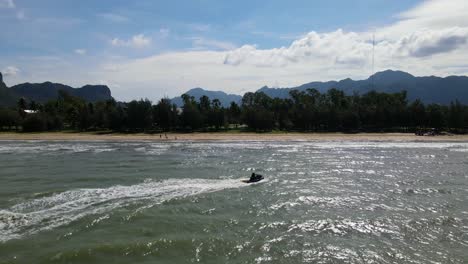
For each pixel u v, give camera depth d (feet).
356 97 558.56
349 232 77.46
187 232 76.18
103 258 64.18
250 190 115.34
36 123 443.73
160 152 228.63
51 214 87.35
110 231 76.38
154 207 93.81
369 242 72.02
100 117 459.32
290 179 134.21
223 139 344.69
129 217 85.15
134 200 100.63
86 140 339.98
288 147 265.34
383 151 235.81
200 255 65.51
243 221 83.82
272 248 68.74
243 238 73.36
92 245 68.80
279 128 467.93
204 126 469.16
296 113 464.24
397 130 443.32
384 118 448.24
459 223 82.94
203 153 222.28
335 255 66.03
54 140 340.39
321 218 86.58
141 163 173.99
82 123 455.22
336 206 97.19
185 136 374.43
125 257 64.59
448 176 141.28
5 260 63.26
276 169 157.07
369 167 163.63
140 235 74.18
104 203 97.45
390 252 67.36
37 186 118.62
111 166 163.63
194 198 103.91
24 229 77.51
